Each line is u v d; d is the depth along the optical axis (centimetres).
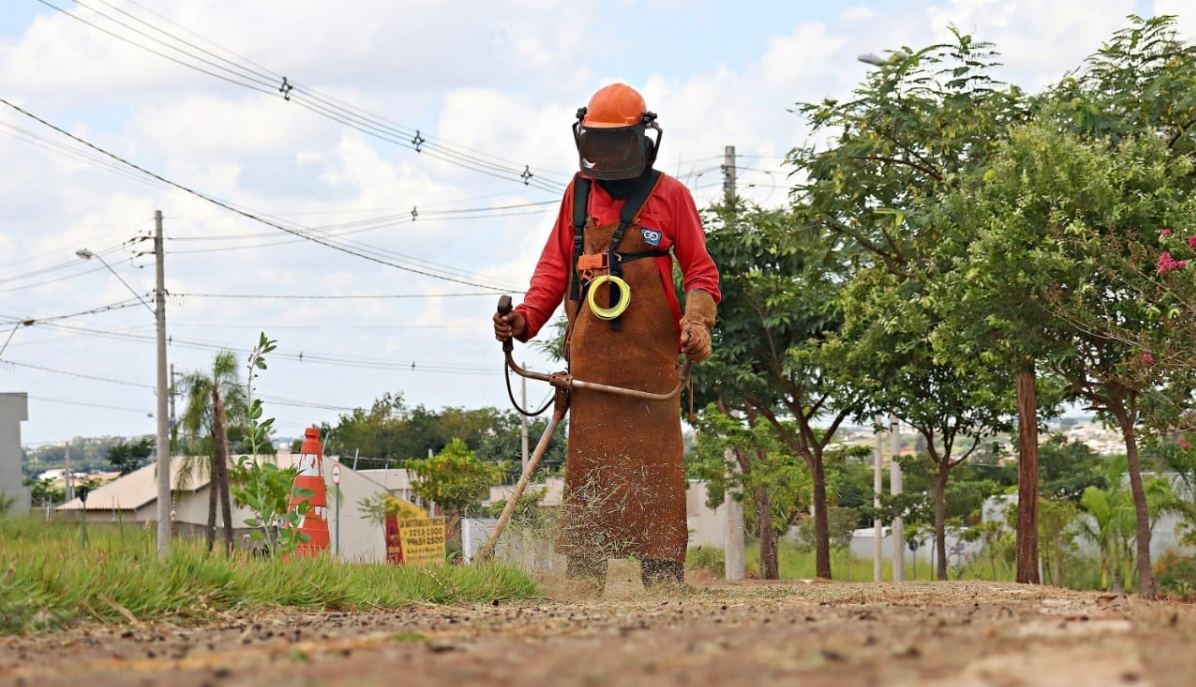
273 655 402
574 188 1041
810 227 2236
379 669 330
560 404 1028
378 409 6125
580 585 986
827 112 2088
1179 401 1555
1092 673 285
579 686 286
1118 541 3859
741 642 386
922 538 4709
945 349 2014
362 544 4319
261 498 902
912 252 2214
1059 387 2098
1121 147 1574
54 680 346
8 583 590
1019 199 1577
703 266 1027
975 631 409
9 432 5222
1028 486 2050
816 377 2608
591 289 1007
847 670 306
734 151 3144
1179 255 1498
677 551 1012
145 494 4809
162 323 3366
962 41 2028
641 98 1020
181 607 641
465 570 874
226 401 3766
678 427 1025
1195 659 309
